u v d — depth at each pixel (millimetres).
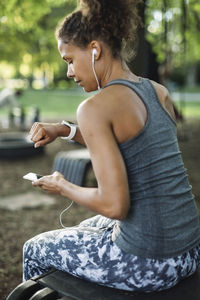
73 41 1381
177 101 22516
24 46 9141
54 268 1608
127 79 1396
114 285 1442
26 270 1688
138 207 1364
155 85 1501
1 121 13430
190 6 6645
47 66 12570
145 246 1358
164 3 5168
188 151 8266
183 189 1440
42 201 5066
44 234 1648
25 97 25969
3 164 7191
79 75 1424
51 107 19641
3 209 4723
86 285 1487
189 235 1439
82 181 5004
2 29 8586
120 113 1297
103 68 1395
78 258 1485
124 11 1382
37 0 7574
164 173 1365
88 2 1354
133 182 1355
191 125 12297
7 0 7066
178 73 32688
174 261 1391
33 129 1729
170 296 1419
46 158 7742
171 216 1378
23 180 6078
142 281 1392
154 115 1378
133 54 1500
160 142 1368
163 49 6141
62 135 1770
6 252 3477
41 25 10125
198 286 1490
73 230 1567
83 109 1295
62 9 10820
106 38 1362
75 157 5215
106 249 1442
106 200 1259
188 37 7074
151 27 6242
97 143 1265
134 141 1317
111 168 1247
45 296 1423
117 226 1455
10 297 1469
